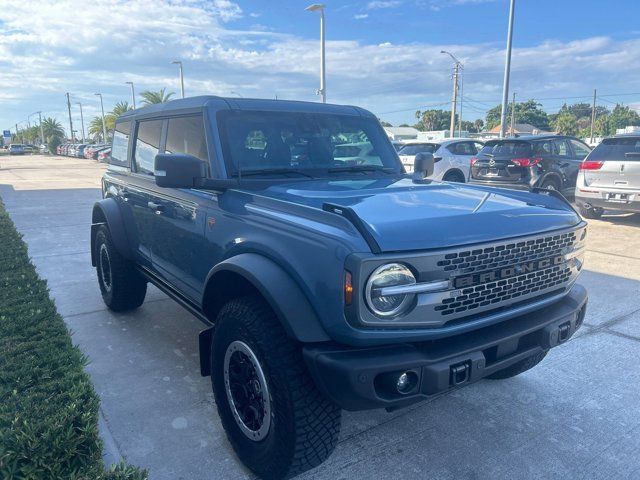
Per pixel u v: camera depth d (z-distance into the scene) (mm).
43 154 79125
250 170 3486
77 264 7363
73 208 12938
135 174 4746
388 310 2354
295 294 2490
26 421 2645
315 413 2523
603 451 3133
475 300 2553
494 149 11852
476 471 2951
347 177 3768
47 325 3975
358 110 4375
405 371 2369
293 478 2875
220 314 2924
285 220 2713
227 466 2984
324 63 25797
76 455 2561
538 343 2867
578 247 3115
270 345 2572
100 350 4496
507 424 3416
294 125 3857
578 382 3967
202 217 3402
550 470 2961
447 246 2426
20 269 5520
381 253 2314
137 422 3404
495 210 2814
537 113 96125
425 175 4422
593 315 5301
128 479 2484
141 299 5293
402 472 2938
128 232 4816
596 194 9961
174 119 4043
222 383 3020
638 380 3988
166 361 4293
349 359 2340
